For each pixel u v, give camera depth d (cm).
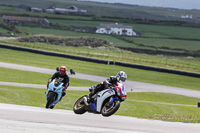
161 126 3425
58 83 4678
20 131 2372
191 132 3098
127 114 7812
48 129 2548
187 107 11319
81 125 2956
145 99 14575
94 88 3678
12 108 4022
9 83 14462
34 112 3675
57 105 8725
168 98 15675
